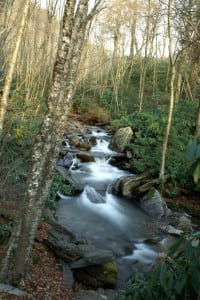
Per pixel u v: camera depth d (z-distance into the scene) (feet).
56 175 30.81
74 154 38.58
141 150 39.88
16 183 22.41
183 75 57.00
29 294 13.30
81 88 62.13
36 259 17.11
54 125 12.63
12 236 13.08
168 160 36.58
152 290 6.36
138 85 70.08
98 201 30.76
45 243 19.10
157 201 30.40
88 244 20.65
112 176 36.29
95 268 17.76
